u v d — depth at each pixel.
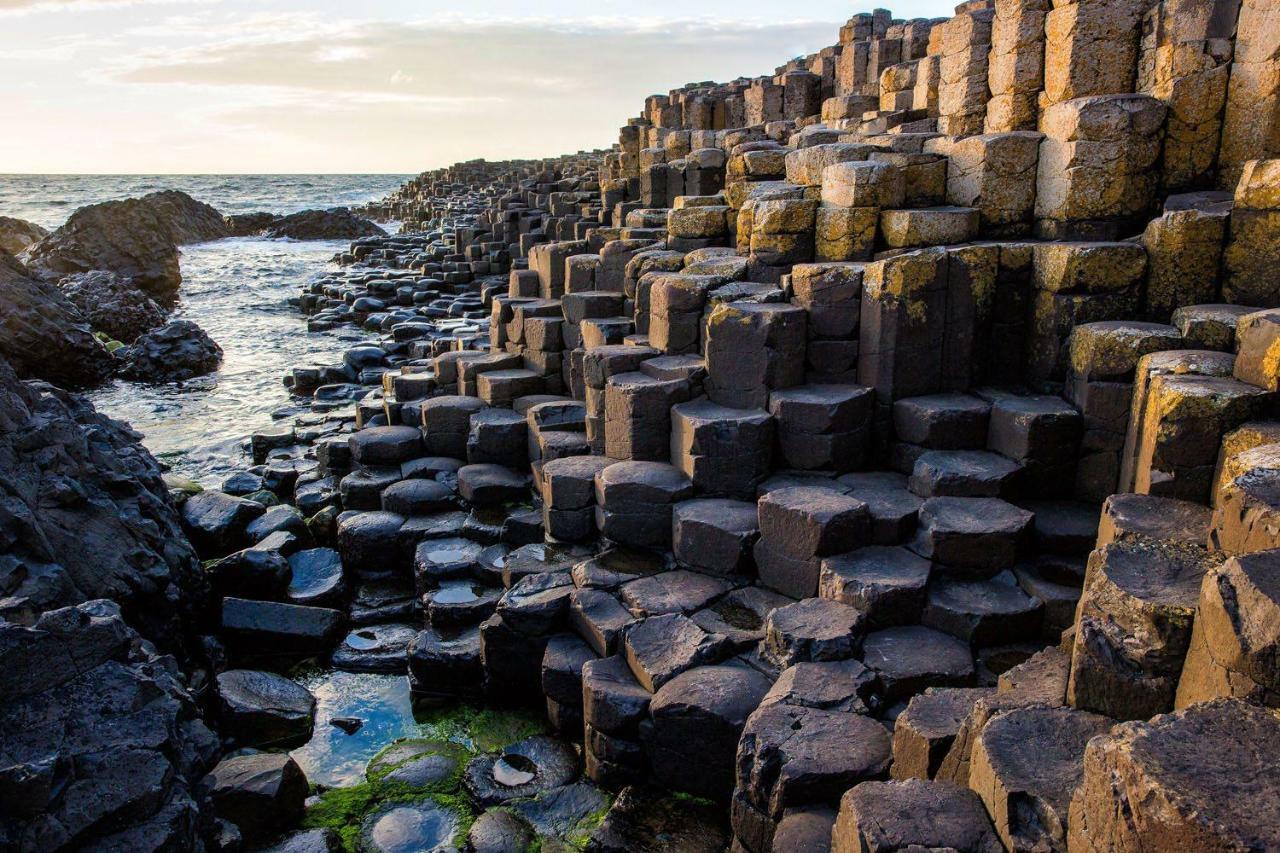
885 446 8.27
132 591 6.96
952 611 6.32
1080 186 8.29
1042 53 9.45
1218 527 4.39
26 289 17.72
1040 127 9.16
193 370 18.92
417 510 9.88
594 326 10.48
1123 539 4.91
